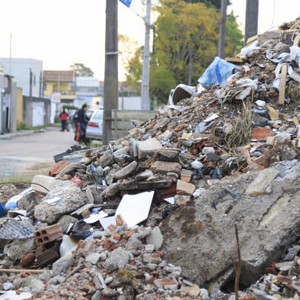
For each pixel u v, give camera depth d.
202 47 39.31
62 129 38.53
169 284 4.71
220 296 4.61
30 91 60.47
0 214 7.50
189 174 6.62
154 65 40.09
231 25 41.25
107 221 5.95
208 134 7.44
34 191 7.53
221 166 6.69
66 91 85.25
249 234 5.00
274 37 9.76
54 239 5.77
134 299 4.56
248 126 7.29
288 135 6.89
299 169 5.68
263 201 5.34
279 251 4.86
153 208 6.05
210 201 5.49
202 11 38.62
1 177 11.88
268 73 8.52
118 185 6.48
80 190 6.87
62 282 4.94
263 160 6.44
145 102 25.66
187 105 8.86
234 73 9.23
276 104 7.86
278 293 4.43
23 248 5.93
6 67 64.19
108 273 4.87
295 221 5.02
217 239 5.05
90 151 8.60
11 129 33.97
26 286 5.12
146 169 6.80
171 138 7.75
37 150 20.22
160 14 38.69
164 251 5.15
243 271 4.74
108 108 13.56
